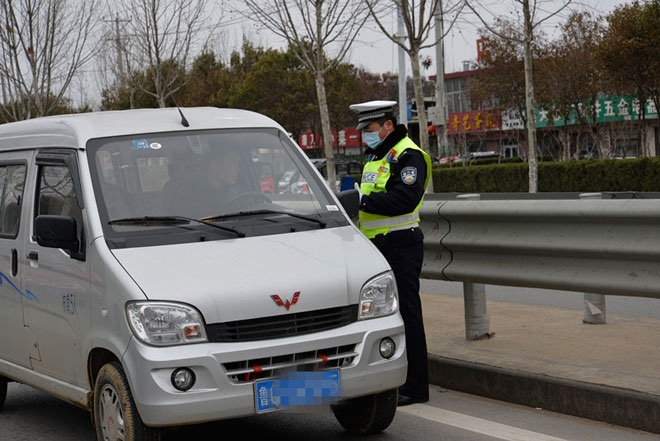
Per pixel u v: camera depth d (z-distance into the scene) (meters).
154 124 5.79
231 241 5.09
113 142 5.55
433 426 5.58
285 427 5.85
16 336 6.10
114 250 4.92
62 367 5.49
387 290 4.98
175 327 4.45
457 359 6.51
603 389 5.45
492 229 6.33
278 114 54.81
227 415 4.48
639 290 5.41
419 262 6.05
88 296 4.97
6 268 6.12
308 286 4.68
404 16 18.27
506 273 6.26
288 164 5.84
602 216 5.45
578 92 39.84
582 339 6.93
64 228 5.07
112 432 4.86
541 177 27.64
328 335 4.69
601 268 5.64
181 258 4.84
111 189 5.30
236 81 55.50
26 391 7.68
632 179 24.36
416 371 6.12
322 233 5.32
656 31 30.28
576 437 5.17
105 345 4.78
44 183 5.87
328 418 6.02
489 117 49.00
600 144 38.75
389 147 6.05
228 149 5.73
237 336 4.52
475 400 6.18
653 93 33.03
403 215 5.99
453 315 8.38
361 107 6.05
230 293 4.54
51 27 22.66
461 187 30.81
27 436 6.19
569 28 40.66
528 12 22.64
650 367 5.91
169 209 5.32
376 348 4.85
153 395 4.40
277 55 54.41
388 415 5.31
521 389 5.95
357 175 36.50
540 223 5.96
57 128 5.91
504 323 7.78
